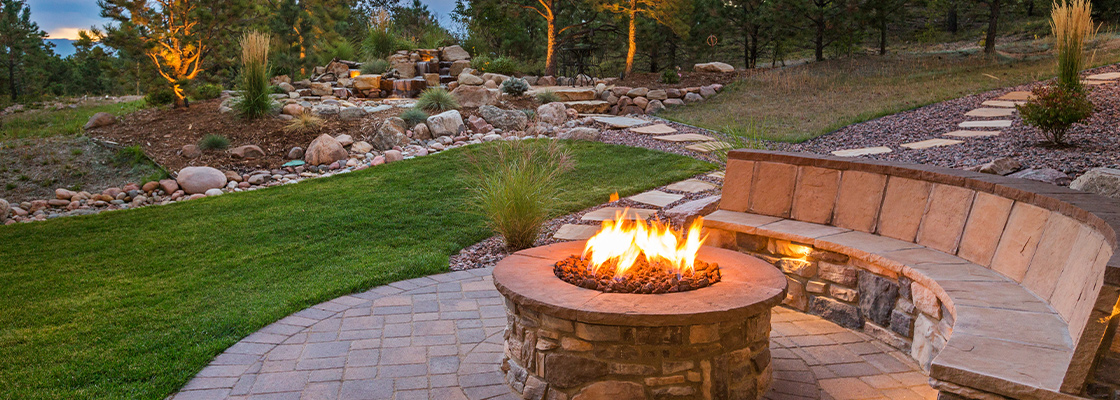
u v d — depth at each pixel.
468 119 12.95
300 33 23.56
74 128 12.34
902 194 4.70
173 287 5.53
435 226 7.38
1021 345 2.72
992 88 13.23
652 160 10.20
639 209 7.77
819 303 4.68
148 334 4.38
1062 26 8.13
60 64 40.88
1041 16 25.70
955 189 4.32
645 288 3.25
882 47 20.42
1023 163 7.21
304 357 3.97
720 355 3.12
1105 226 2.77
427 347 4.12
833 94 15.14
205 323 4.57
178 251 6.68
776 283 3.40
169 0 12.94
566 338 3.16
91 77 41.06
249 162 10.75
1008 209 3.84
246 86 12.30
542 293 3.23
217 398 3.40
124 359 3.91
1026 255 3.58
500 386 3.54
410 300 5.12
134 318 4.73
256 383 3.59
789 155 5.48
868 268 4.30
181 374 3.68
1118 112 9.47
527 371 3.38
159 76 13.16
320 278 5.68
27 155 10.97
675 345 3.04
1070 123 7.79
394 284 5.56
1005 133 9.17
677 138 11.75
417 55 20.16
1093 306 2.27
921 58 18.81
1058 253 3.27
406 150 11.37
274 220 7.72
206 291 5.40
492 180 7.13
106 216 8.22
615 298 3.15
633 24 19.02
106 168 10.62
